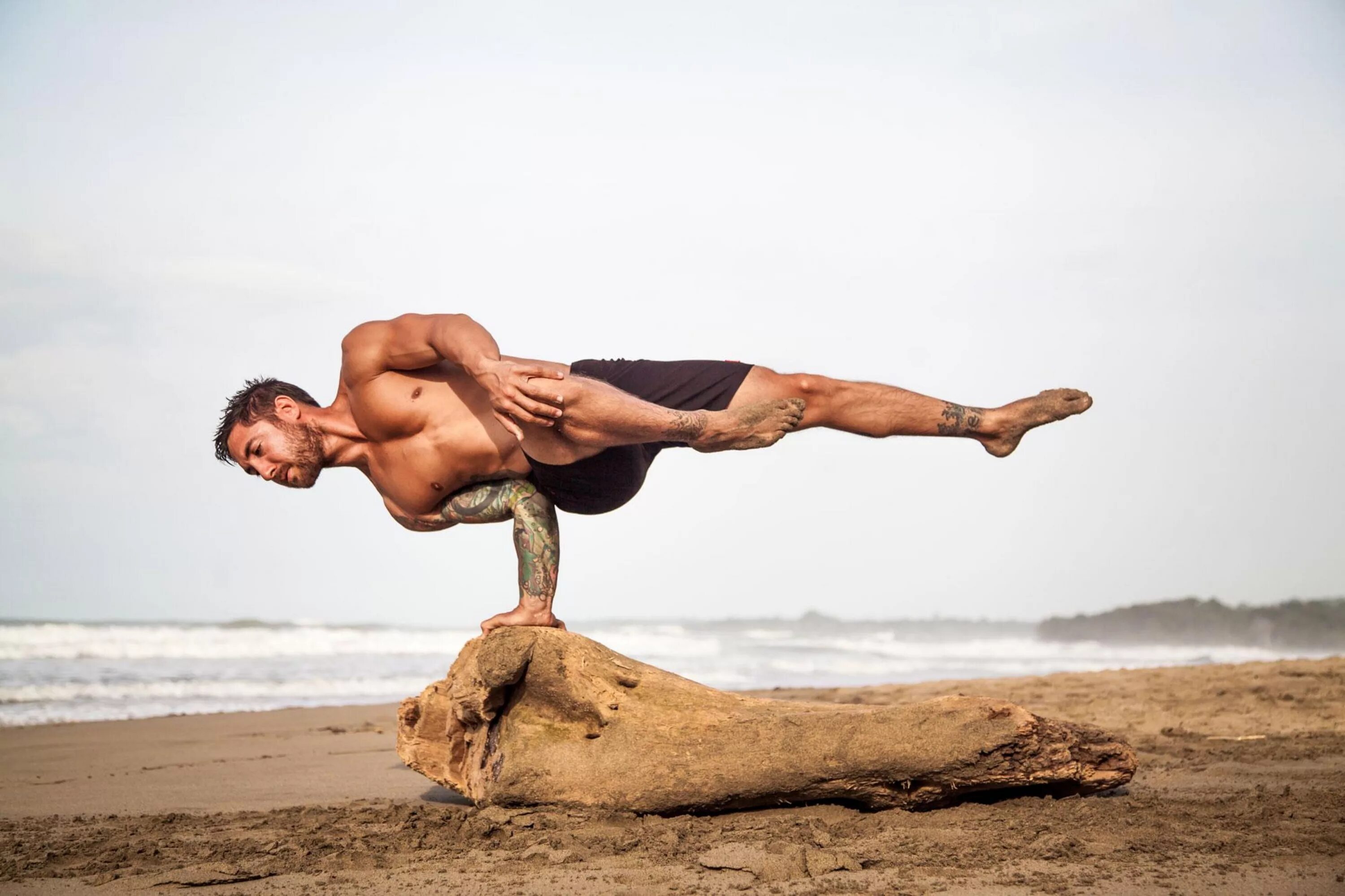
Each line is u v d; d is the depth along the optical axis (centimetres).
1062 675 1135
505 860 349
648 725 409
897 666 2164
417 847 373
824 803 414
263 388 447
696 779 401
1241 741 638
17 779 610
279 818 445
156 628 2292
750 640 3866
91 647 1977
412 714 476
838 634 4662
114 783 589
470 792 448
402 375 437
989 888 298
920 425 468
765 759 400
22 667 1650
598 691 413
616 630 4491
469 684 427
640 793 404
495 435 429
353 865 348
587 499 442
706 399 446
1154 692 916
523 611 434
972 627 4706
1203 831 367
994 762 401
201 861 357
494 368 393
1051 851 338
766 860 327
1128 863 324
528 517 437
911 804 409
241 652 2148
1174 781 490
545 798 410
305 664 1883
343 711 1071
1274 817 389
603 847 360
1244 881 302
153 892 321
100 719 1085
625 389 438
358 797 524
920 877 312
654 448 459
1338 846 343
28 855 374
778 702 425
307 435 443
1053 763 410
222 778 603
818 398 458
